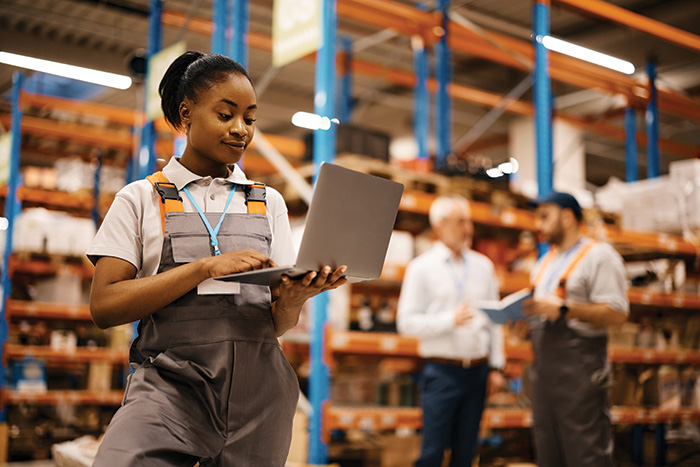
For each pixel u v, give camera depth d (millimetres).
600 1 5887
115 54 10336
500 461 5195
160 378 1440
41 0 8695
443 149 6477
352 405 4438
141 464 1320
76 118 6590
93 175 6867
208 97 1497
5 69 10172
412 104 12695
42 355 6129
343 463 4898
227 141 1504
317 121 3830
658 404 5613
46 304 6211
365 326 4805
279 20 4074
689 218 5684
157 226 1496
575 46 5441
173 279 1374
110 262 1446
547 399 3248
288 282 1419
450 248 4207
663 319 6316
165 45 9945
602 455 3129
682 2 7902
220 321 1461
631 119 8180
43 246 6426
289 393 1539
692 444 6195
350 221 1440
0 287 6234
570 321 3225
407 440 4477
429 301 4109
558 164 11555
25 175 6688
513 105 9242
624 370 5688
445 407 3811
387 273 4594
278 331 1590
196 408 1422
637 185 6105
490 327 4039
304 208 5027
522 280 5426
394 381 4707
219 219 1530
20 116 6258
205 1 8516
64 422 6359
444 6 6586
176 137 4617
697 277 6152
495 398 5074
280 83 11945
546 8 4855
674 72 9086
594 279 3227
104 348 6504
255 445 1454
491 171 5352
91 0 8633
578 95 10820
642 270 6293
